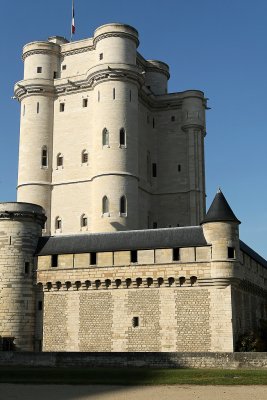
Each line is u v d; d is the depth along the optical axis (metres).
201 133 77.50
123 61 69.06
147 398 25.77
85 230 68.31
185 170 75.94
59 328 46.81
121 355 39.00
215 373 33.78
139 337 44.50
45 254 48.47
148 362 38.38
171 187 76.00
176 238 45.84
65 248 48.28
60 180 71.00
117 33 69.50
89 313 46.16
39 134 71.94
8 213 48.97
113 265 46.03
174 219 75.00
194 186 75.00
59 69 74.94
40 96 72.81
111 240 47.66
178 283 44.44
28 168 71.31
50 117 72.94
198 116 76.88
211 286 43.88
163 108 78.50
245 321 47.78
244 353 37.09
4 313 47.53
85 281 46.50
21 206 49.41
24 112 73.12
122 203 65.75
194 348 43.25
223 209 45.28
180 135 77.12
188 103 77.00
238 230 45.41
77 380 32.47
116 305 45.56
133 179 66.88
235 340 43.56
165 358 38.12
